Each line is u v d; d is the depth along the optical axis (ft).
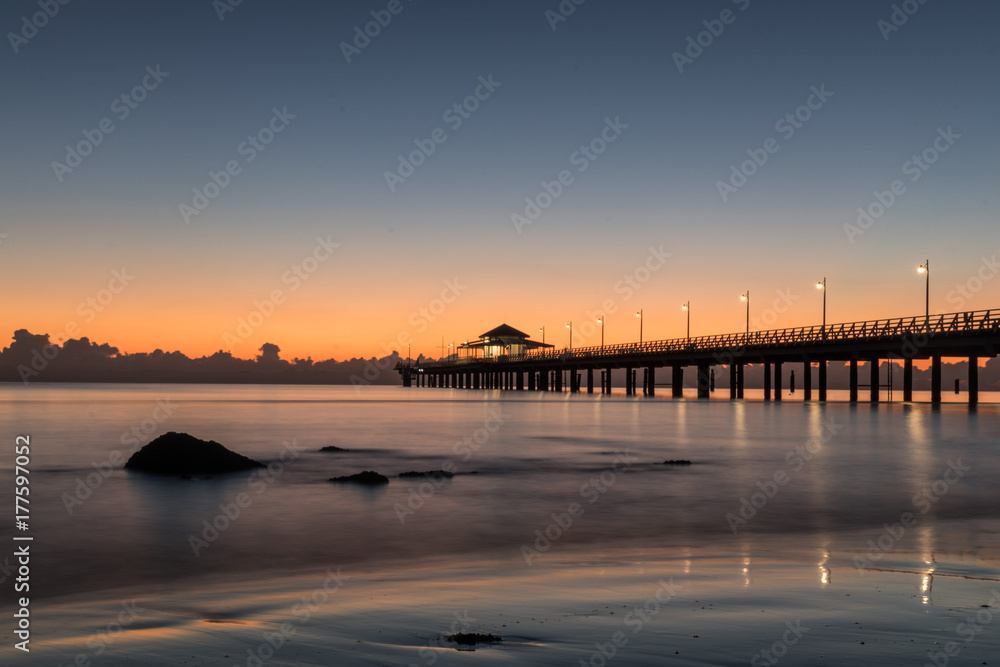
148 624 27.94
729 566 38.37
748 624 26.53
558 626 26.50
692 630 25.79
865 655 22.90
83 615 29.63
